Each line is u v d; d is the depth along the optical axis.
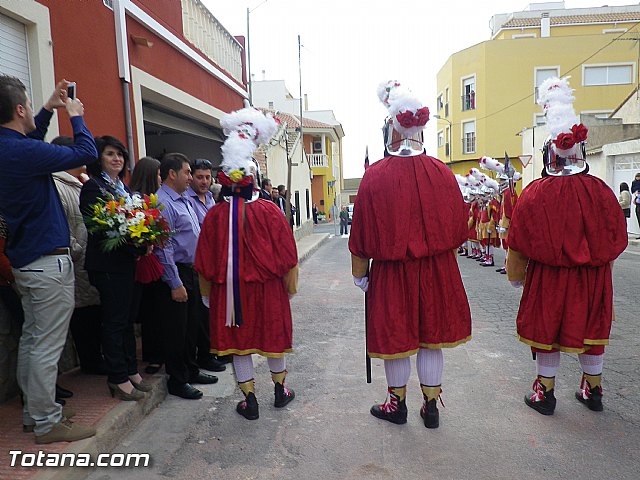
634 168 15.62
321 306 7.50
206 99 8.68
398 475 2.94
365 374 4.58
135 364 3.81
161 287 3.86
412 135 3.39
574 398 3.92
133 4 5.93
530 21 35.50
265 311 3.62
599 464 2.99
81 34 4.93
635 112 20.88
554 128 3.55
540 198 3.44
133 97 5.96
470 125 32.97
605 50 29.56
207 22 8.96
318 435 3.44
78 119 3.00
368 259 3.63
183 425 3.59
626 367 4.49
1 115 2.76
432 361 3.46
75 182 3.89
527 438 3.32
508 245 3.70
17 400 3.59
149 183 4.24
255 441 3.37
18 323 3.62
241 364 3.69
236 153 3.60
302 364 4.89
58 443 2.96
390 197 3.30
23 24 4.18
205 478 2.94
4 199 2.73
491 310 6.82
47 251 2.82
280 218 3.66
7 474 2.68
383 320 3.39
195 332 4.33
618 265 10.29
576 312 3.44
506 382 4.29
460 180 12.62
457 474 2.93
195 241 4.23
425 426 3.52
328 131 38.88
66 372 4.20
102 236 3.33
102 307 3.52
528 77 30.58
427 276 3.35
